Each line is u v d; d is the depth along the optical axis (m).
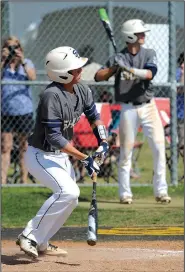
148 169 38.34
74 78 17.14
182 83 32.03
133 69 26.48
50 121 16.97
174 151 31.95
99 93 33.12
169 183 32.28
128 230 22.38
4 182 31.34
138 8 34.44
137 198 29.39
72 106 17.28
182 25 34.81
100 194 30.23
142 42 27.03
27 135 31.09
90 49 34.47
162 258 17.95
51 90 17.05
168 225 23.25
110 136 32.12
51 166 17.41
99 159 17.83
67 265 16.91
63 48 17.20
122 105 27.34
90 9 34.41
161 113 32.72
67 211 17.48
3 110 30.72
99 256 18.27
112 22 33.59
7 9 32.53
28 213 25.61
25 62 31.02
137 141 34.50
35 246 17.38
